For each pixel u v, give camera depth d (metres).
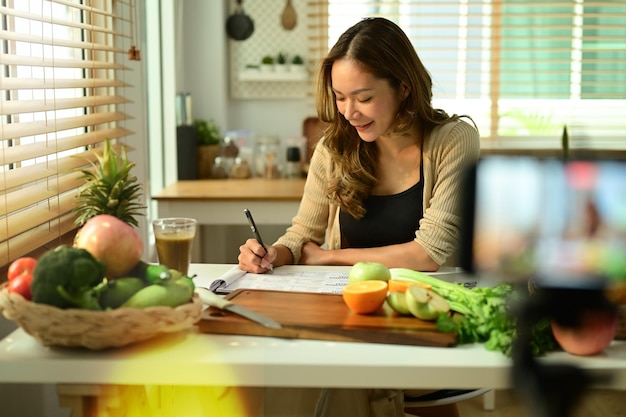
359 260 2.01
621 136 4.39
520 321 1.23
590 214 0.96
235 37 4.17
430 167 2.09
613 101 4.41
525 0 4.26
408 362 1.21
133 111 2.84
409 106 2.02
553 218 0.97
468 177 0.99
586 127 4.38
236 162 3.95
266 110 4.27
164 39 3.70
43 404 1.86
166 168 3.82
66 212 1.94
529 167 0.98
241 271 1.79
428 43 4.30
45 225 1.89
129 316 1.20
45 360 1.22
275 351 1.27
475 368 1.20
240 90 4.24
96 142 2.25
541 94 4.39
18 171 1.74
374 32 1.93
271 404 1.99
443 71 4.30
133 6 2.82
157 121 3.71
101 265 1.25
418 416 2.09
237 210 3.30
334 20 4.18
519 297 1.24
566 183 0.97
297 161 3.99
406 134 2.09
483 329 1.29
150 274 1.32
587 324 1.21
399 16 4.22
